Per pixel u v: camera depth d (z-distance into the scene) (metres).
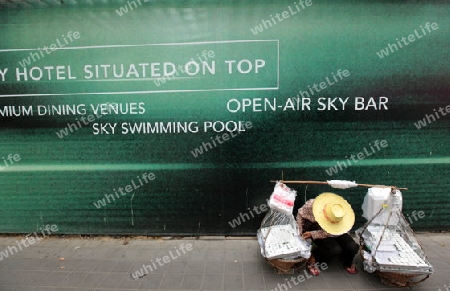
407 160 3.75
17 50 3.76
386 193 3.21
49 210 4.00
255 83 3.65
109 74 3.73
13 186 3.98
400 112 3.69
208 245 3.68
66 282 2.97
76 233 4.00
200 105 3.71
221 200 3.83
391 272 2.72
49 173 3.93
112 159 3.86
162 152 3.81
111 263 3.31
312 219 3.14
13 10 3.69
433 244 3.60
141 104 3.75
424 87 3.65
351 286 2.85
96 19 3.65
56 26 3.69
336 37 3.58
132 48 3.67
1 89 3.82
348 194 3.79
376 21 3.56
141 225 3.94
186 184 3.84
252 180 3.79
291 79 3.64
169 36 3.64
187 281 2.96
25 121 3.87
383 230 2.93
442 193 3.80
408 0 3.53
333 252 2.98
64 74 3.76
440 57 3.61
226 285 2.88
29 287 2.90
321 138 3.71
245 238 3.83
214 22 3.59
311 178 3.77
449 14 3.55
